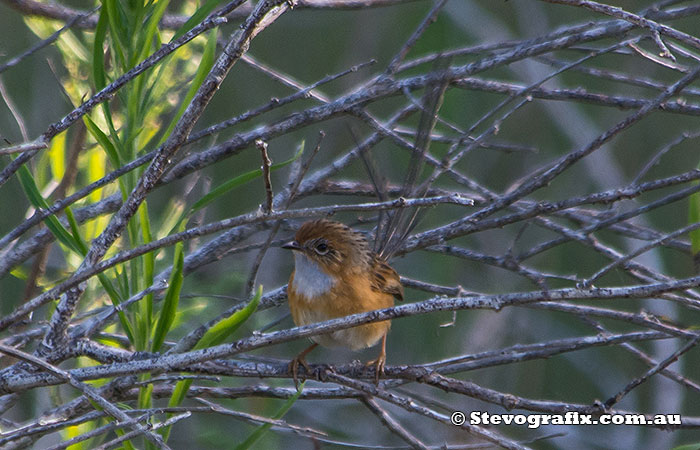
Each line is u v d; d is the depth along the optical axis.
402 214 10.12
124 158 7.73
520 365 14.80
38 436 8.20
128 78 6.75
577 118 16.06
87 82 10.06
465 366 9.00
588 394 15.46
